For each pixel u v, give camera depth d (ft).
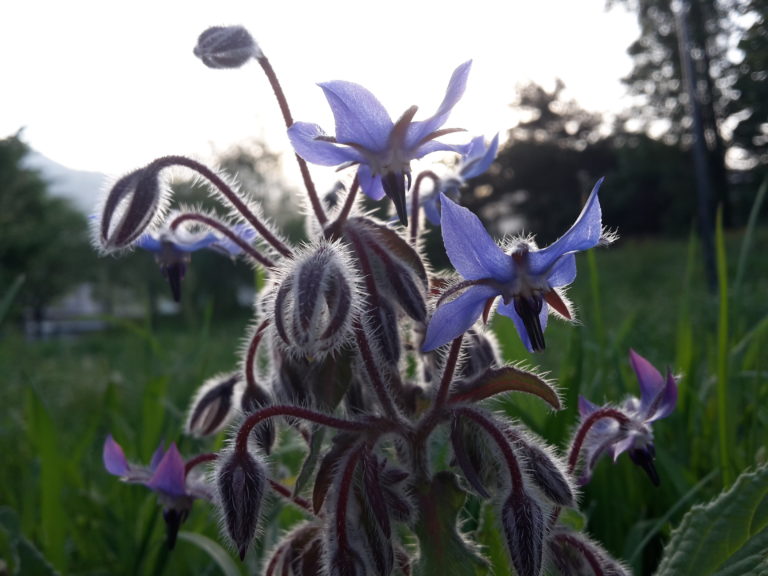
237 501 0.25
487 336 0.31
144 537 0.42
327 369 0.27
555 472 0.26
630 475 0.42
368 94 0.26
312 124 0.26
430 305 0.28
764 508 0.28
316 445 0.26
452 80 0.26
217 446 0.47
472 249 0.24
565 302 0.25
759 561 0.28
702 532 0.29
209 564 0.43
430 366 0.29
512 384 0.27
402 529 0.34
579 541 0.28
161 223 0.33
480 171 0.36
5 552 0.38
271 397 0.30
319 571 0.28
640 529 0.37
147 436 0.52
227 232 0.32
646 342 0.82
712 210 4.10
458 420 0.26
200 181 0.33
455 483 0.26
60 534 0.41
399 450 0.28
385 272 0.27
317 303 0.24
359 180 0.28
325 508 0.27
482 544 0.30
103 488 0.56
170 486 0.31
